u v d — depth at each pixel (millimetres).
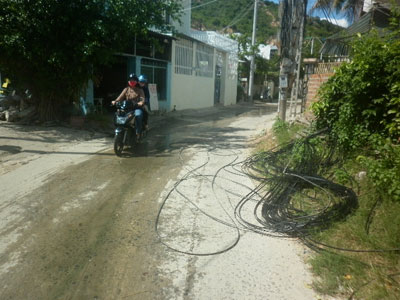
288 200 4855
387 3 10047
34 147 7895
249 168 6707
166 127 12383
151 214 4543
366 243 3576
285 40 9445
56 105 10531
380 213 4012
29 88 10305
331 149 6125
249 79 31438
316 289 3059
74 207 4672
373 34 6312
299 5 9289
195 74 20641
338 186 4809
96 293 2959
